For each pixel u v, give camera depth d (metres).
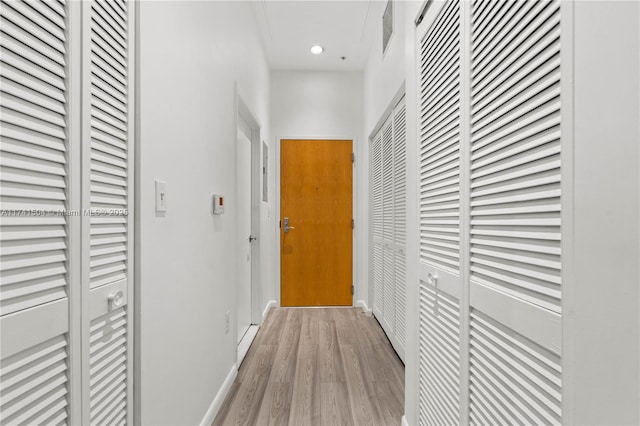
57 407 0.71
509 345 0.78
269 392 2.00
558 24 0.62
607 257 0.50
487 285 0.87
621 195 0.48
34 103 0.66
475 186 0.93
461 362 0.99
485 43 0.87
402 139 2.46
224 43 1.94
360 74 3.92
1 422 0.60
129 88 0.99
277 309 3.81
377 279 3.36
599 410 0.52
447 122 1.12
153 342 1.13
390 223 2.81
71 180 0.75
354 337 2.93
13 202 0.62
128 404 0.99
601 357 0.51
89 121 0.81
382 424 1.69
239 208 2.71
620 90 0.48
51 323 0.69
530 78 0.70
